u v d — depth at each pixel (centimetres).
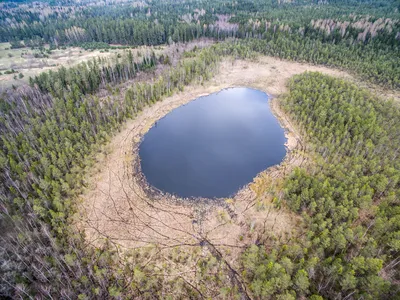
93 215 5178
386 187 5197
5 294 3697
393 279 3928
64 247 4397
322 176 5453
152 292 4000
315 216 4766
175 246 4641
